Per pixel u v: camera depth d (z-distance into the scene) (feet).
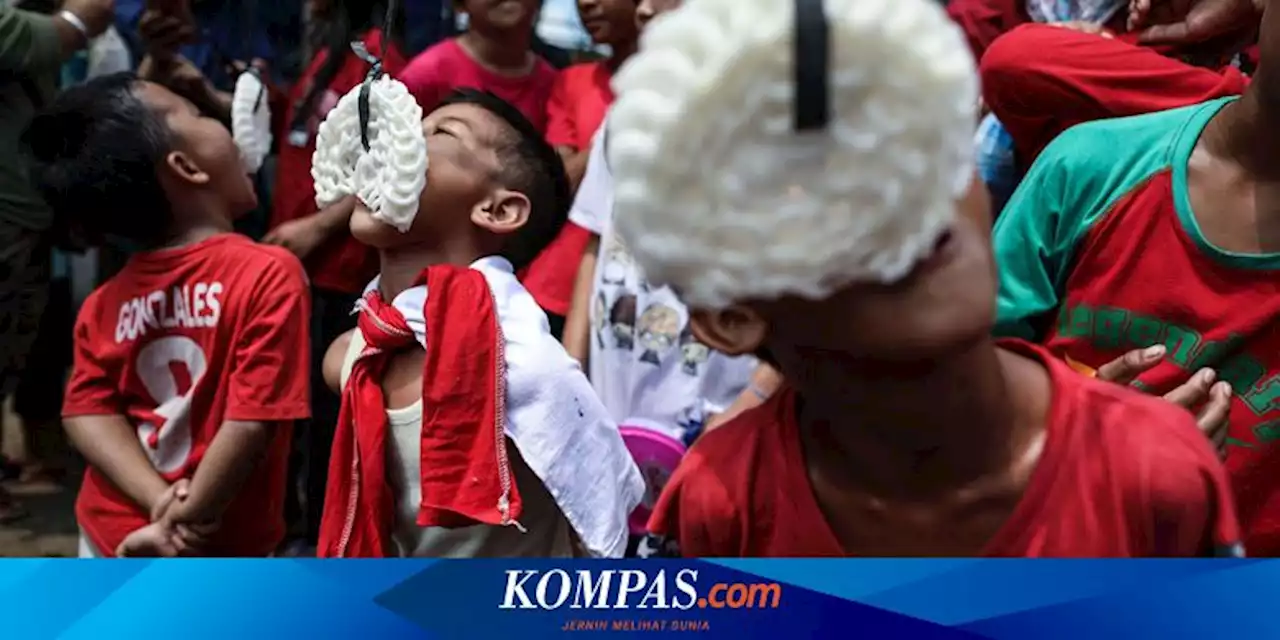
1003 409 2.27
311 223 6.90
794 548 2.46
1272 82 3.16
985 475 2.30
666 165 1.71
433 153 3.99
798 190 1.72
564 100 7.02
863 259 1.76
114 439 5.22
